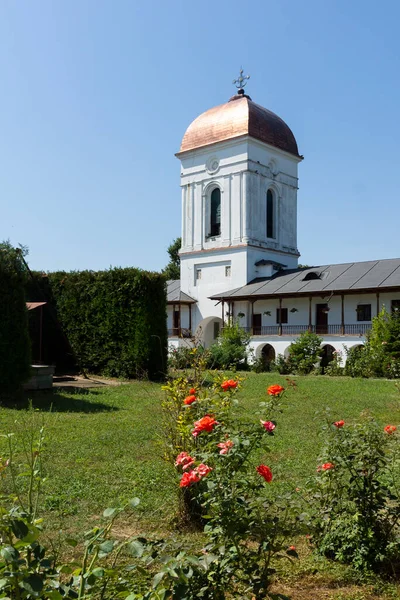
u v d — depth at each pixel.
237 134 43.62
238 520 3.78
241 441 4.01
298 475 7.81
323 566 4.78
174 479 6.34
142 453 9.07
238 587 3.97
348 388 20.48
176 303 44.50
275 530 3.85
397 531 5.08
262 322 40.25
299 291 36.31
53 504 6.37
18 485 6.86
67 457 8.66
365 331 34.25
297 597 4.30
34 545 2.75
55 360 23.50
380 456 5.02
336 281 36.16
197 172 46.00
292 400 16.44
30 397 15.19
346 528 4.85
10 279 15.02
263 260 43.38
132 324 21.52
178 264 74.69
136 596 2.78
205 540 5.24
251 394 18.09
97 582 3.25
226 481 3.96
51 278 23.97
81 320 22.95
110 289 22.22
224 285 43.91
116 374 21.80
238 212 43.31
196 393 6.19
